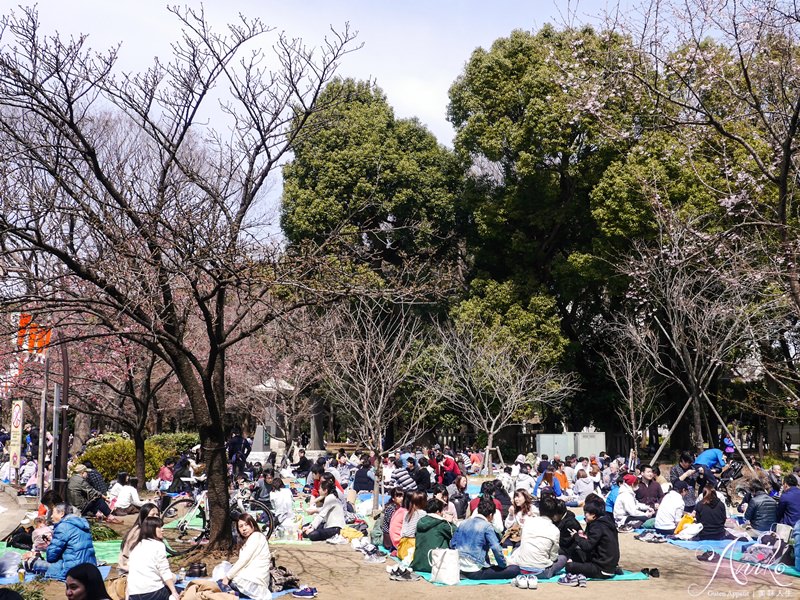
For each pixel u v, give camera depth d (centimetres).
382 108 3603
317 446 3812
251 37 1339
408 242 3484
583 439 2991
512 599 1077
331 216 3344
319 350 2114
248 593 1023
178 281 1466
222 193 1505
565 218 3278
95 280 1175
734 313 2312
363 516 1884
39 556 1172
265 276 1236
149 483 2352
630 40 1254
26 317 1358
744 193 1268
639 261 2772
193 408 1305
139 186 1642
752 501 1500
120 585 969
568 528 1264
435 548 1233
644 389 3034
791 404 1241
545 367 3219
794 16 1065
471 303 3306
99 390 2592
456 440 3875
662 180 2703
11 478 2327
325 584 1170
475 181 3578
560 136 3086
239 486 2234
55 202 1378
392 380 2388
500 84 3341
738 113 1229
